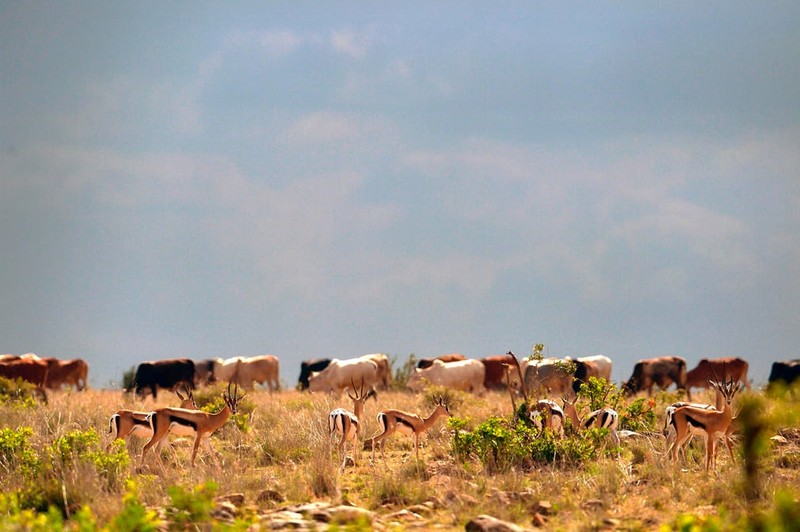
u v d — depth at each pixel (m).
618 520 47.69
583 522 47.16
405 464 63.88
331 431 66.56
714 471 58.38
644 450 66.00
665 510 49.94
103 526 46.28
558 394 112.88
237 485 56.09
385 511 51.72
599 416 70.06
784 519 35.84
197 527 43.91
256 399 111.75
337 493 55.50
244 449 71.75
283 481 57.53
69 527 45.22
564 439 65.94
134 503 42.75
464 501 51.69
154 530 41.84
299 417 81.81
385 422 69.06
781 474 58.16
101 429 76.12
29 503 51.09
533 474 59.34
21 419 83.31
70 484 52.34
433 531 46.50
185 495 46.31
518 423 67.81
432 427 78.50
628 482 56.34
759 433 38.97
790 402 35.94
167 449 70.44
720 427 60.03
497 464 62.00
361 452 72.31
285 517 46.78
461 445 65.44
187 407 78.81
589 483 55.72
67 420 81.75
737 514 47.22
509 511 49.06
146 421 65.56
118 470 57.78
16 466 59.25
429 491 54.88
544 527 47.38
